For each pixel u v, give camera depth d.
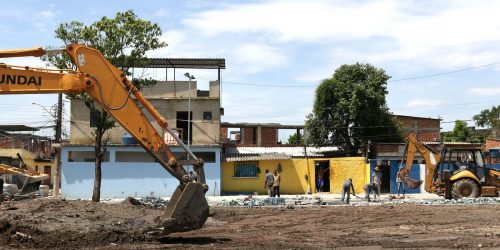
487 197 31.67
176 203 14.15
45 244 13.68
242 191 43.78
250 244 14.55
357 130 51.47
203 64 46.62
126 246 13.77
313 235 16.81
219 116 44.78
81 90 14.23
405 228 18.62
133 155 42.81
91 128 42.66
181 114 46.19
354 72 52.16
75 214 17.31
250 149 50.50
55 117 41.75
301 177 44.22
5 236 14.02
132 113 14.46
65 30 28.05
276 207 27.73
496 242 14.84
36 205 18.47
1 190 30.34
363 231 17.88
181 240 15.22
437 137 68.50
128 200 21.58
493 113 74.81
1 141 63.94
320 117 52.62
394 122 54.47
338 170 44.19
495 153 45.28
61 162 41.38
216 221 21.30
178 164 14.64
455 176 32.16
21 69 14.11
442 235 16.62
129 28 28.58
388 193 42.69
